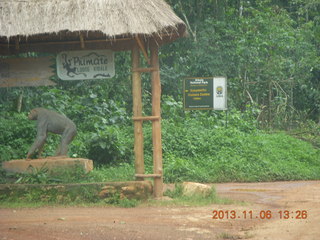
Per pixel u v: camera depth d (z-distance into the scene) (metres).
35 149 11.63
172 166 14.51
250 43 25.25
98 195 10.03
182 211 9.31
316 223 8.43
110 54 10.62
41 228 7.75
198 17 27.19
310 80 31.34
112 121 18.08
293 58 28.73
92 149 15.20
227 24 26.50
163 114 20.42
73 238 7.20
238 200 10.98
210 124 20.06
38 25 9.95
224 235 7.48
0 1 10.41
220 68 25.62
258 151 17.34
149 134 17.02
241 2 27.20
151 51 10.45
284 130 26.55
